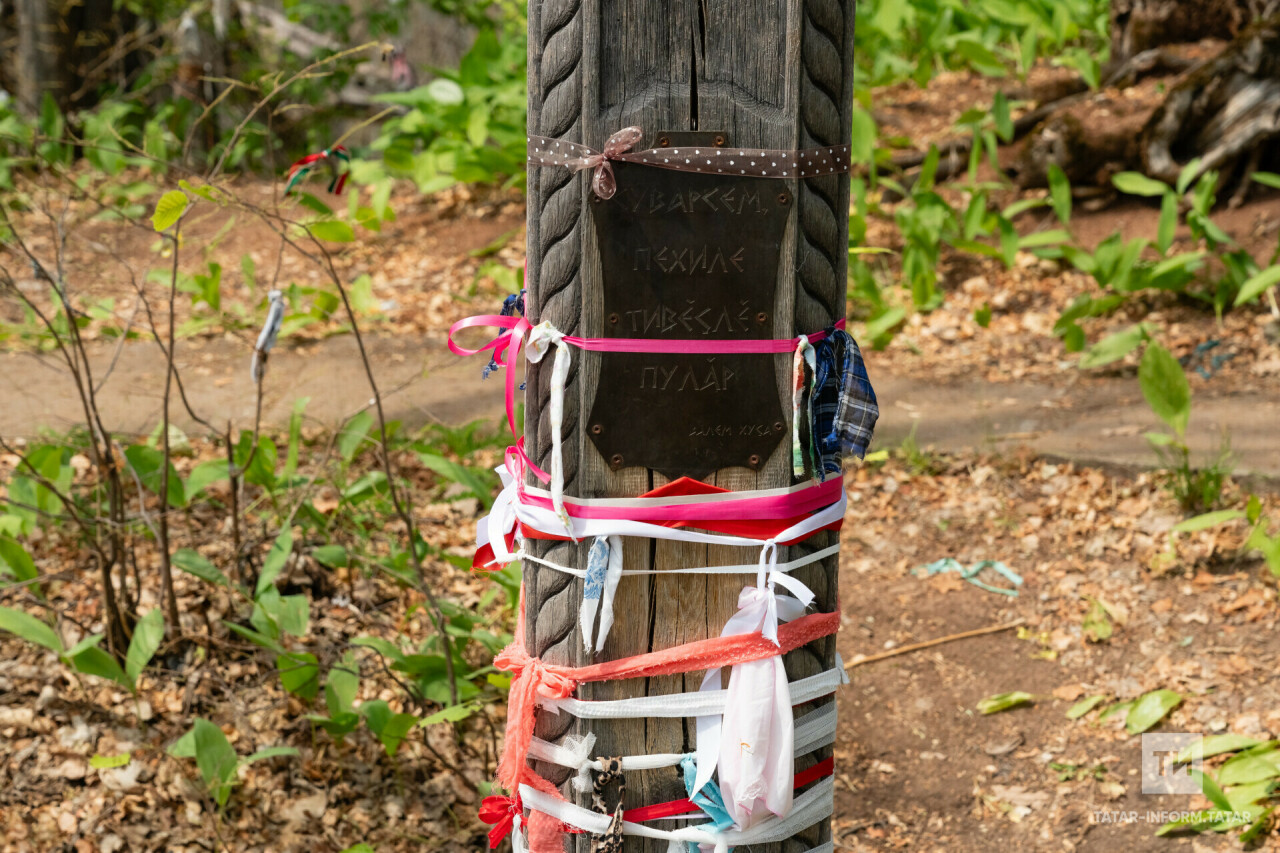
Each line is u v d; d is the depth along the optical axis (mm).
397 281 7660
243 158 9938
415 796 3557
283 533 3820
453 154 8500
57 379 5879
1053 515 4902
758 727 2111
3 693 3625
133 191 8289
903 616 4477
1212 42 7867
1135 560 4570
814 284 2092
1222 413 5469
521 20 10328
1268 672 3889
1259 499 4637
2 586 3555
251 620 3662
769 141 1993
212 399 5742
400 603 4270
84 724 3572
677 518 2082
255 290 7363
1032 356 6340
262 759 3562
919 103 9188
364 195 9203
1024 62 8578
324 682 3834
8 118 8953
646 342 2037
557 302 2064
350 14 11570
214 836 3340
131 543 3934
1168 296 6660
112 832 3293
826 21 2006
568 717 2229
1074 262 6500
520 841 2400
